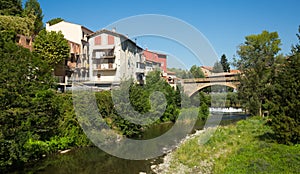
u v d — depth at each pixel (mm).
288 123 11992
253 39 39688
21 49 12508
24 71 11891
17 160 12047
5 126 10711
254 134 16750
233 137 16812
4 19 29844
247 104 26828
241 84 27984
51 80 14344
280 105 12617
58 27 35250
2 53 11508
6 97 10922
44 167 12594
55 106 14891
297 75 12602
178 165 12656
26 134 11672
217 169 10695
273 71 25406
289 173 8516
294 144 11867
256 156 10695
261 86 26047
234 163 10562
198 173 11148
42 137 14812
